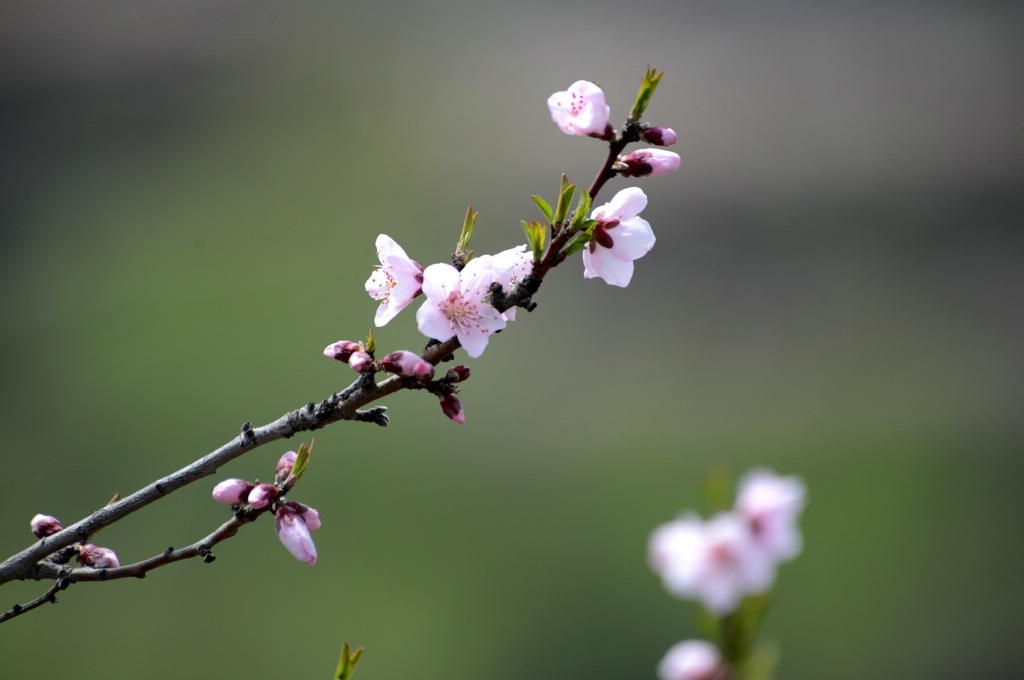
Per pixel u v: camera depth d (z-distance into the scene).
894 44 24.25
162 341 16.12
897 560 12.96
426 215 19.92
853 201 20.62
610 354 17.52
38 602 2.44
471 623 12.24
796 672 11.57
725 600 3.68
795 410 16.44
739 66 23.38
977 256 19.67
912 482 14.79
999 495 14.50
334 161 21.05
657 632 12.32
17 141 20.81
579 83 2.63
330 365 15.70
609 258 2.79
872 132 22.08
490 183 20.64
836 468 15.08
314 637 11.72
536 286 2.55
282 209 19.64
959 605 12.60
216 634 11.61
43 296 17.14
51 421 14.54
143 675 10.87
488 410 16.00
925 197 20.83
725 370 17.31
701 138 21.55
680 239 19.70
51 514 13.04
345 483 13.90
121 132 21.50
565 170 20.86
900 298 18.91
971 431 15.60
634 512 14.15
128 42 23.11
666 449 15.46
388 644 11.78
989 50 23.86
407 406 15.38
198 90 22.56
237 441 2.46
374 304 16.86
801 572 12.89
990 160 21.14
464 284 2.60
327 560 12.73
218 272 17.86
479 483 14.48
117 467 13.89
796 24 24.77
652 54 23.70
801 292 18.91
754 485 4.03
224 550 12.60
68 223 19.03
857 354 17.73
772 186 20.70
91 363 15.74
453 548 13.25
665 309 18.53
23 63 21.95
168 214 19.44
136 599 11.83
